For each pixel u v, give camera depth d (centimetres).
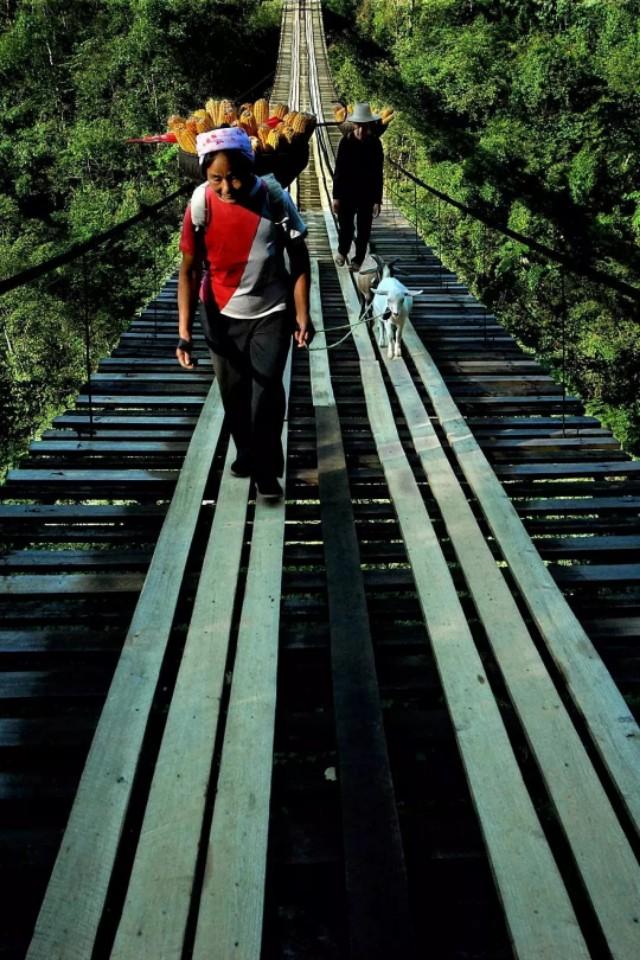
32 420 2720
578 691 263
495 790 223
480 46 4494
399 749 253
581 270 341
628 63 3903
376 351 621
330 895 206
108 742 239
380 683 279
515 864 202
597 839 208
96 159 4481
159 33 5191
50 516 381
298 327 331
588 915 204
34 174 4534
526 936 184
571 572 340
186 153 512
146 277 3300
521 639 289
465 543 353
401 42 5628
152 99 5050
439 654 280
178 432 476
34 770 246
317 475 425
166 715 269
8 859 209
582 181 3469
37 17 5625
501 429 496
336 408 509
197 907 197
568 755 235
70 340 3169
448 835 220
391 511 393
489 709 253
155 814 214
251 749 236
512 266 3284
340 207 754
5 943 194
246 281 315
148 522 382
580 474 434
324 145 1847
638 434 2450
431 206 3400
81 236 3606
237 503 375
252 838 207
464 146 3859
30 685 271
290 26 5225
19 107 5100
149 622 294
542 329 3119
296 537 372
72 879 197
